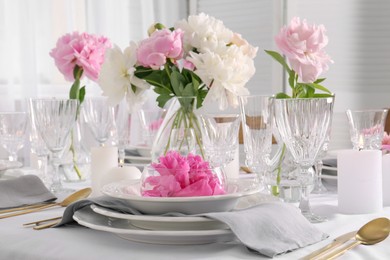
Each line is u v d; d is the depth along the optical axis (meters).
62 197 1.40
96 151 1.42
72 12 3.96
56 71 3.89
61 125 1.46
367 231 0.98
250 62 1.43
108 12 4.22
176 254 0.90
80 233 1.04
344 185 1.22
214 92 1.37
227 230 0.92
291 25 1.36
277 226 0.95
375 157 1.21
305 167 1.14
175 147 1.35
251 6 4.80
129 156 1.78
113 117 1.65
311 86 1.38
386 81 4.43
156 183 1.03
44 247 0.96
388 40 4.41
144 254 0.90
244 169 1.84
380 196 1.23
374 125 1.41
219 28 1.45
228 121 1.30
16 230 1.07
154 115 1.75
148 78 1.42
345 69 4.47
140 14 4.49
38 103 1.44
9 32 3.63
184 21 1.43
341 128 4.48
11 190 1.33
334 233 1.04
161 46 1.36
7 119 1.69
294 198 1.34
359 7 4.44
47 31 3.83
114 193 1.03
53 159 1.50
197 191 1.02
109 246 0.95
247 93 1.40
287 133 1.11
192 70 1.42
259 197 1.17
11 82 3.62
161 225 0.97
